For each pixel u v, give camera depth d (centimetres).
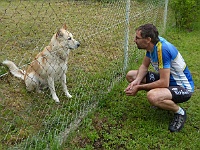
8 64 398
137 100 385
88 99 376
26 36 598
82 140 304
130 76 382
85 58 513
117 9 752
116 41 596
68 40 361
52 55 356
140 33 307
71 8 730
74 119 332
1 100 360
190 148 298
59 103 370
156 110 361
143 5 826
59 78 378
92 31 623
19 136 294
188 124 340
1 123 314
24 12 760
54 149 275
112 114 352
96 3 794
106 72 461
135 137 310
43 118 332
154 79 362
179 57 322
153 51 315
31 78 356
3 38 574
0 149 275
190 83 331
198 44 627
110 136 311
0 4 837
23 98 374
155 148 298
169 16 807
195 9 728
